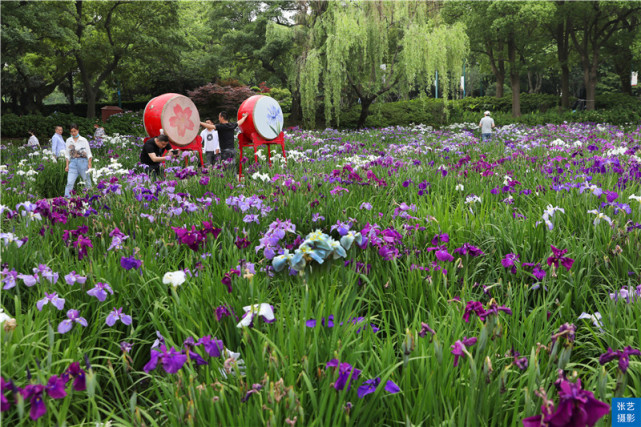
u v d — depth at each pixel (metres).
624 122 32.69
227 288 3.20
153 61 35.97
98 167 13.28
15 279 3.47
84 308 3.38
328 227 5.32
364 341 2.60
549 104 40.66
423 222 4.88
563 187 5.65
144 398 2.69
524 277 3.87
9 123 27.42
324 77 28.27
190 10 45.25
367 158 10.41
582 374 2.91
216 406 2.04
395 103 36.59
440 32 27.16
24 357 2.59
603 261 3.97
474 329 2.86
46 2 26.52
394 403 2.33
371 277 3.71
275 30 31.58
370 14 28.30
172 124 11.26
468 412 2.05
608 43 38.38
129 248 4.18
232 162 10.48
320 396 2.20
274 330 2.63
